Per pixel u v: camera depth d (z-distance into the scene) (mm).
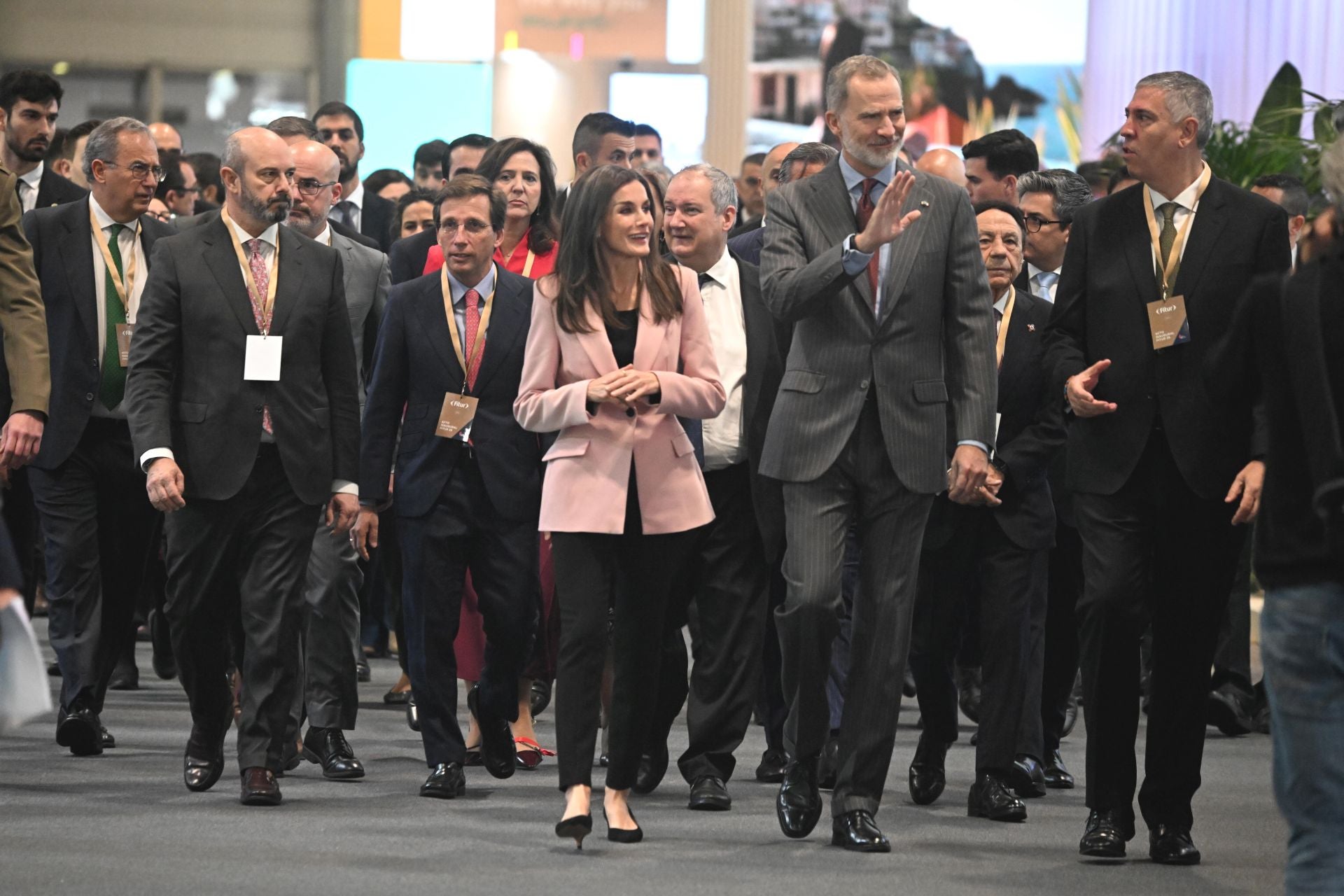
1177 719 10586
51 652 19891
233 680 14562
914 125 37438
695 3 38781
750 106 38000
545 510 10367
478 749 13805
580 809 10195
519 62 39438
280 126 14688
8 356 12211
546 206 14609
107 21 41125
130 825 10961
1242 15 26578
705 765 12133
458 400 12234
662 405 10289
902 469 10453
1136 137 10547
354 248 14562
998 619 12000
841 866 10211
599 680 10367
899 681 10641
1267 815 12273
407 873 9742
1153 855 10609
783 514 11875
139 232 13781
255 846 10391
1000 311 12555
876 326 10508
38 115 15922
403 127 39875
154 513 13883
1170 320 10359
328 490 11891
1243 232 10445
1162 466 10445
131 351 11734
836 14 37562
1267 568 7227
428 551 12188
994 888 9742
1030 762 12820
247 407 11672
